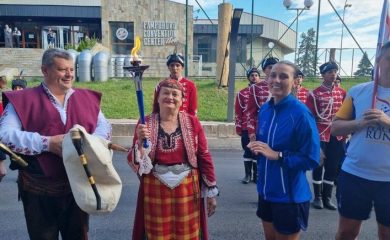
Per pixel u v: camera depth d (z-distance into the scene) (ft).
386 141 8.33
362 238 13.25
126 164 23.52
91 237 12.90
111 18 76.18
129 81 50.72
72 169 7.40
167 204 8.67
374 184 8.58
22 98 7.86
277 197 8.66
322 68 16.63
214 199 9.25
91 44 69.72
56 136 7.65
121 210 15.56
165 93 8.71
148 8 75.61
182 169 8.74
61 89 8.16
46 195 8.02
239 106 19.77
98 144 7.48
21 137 7.44
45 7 88.63
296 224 8.66
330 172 16.20
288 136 8.59
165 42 75.61
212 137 32.14
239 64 77.41
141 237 9.14
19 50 73.15
